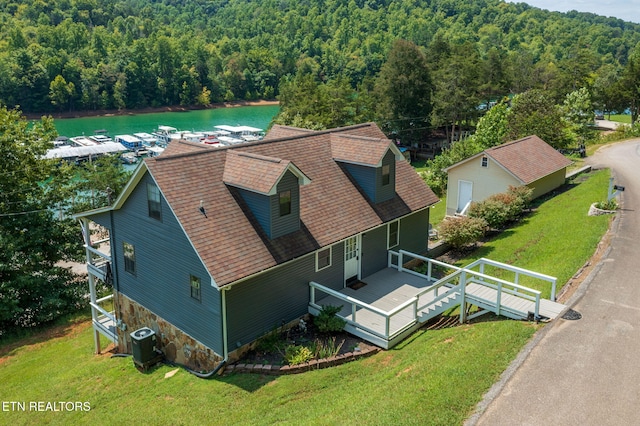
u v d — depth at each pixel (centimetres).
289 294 1568
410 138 7375
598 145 4950
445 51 8500
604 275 1573
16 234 2509
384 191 1905
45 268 2550
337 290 1761
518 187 2741
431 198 2108
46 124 2845
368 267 1888
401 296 1727
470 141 4350
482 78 8112
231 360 1426
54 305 2397
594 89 7938
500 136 4384
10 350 2138
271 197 1473
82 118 11156
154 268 1603
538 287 1587
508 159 2925
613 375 1055
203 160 1595
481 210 2489
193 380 1407
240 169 1570
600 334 1220
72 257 2673
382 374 1231
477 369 1092
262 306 1487
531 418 934
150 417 1238
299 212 1579
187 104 12950
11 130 2612
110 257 1831
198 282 1434
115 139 7888
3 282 2361
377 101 7550
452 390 1025
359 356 1398
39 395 1556
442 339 1364
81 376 1647
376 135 2209
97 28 14788
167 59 12612
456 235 2236
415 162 7069
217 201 1503
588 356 1127
